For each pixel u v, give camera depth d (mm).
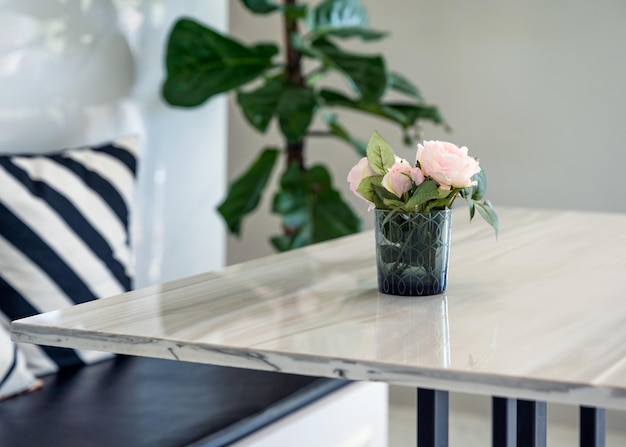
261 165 3086
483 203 1420
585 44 3289
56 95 2555
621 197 3285
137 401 1987
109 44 2717
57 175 2295
